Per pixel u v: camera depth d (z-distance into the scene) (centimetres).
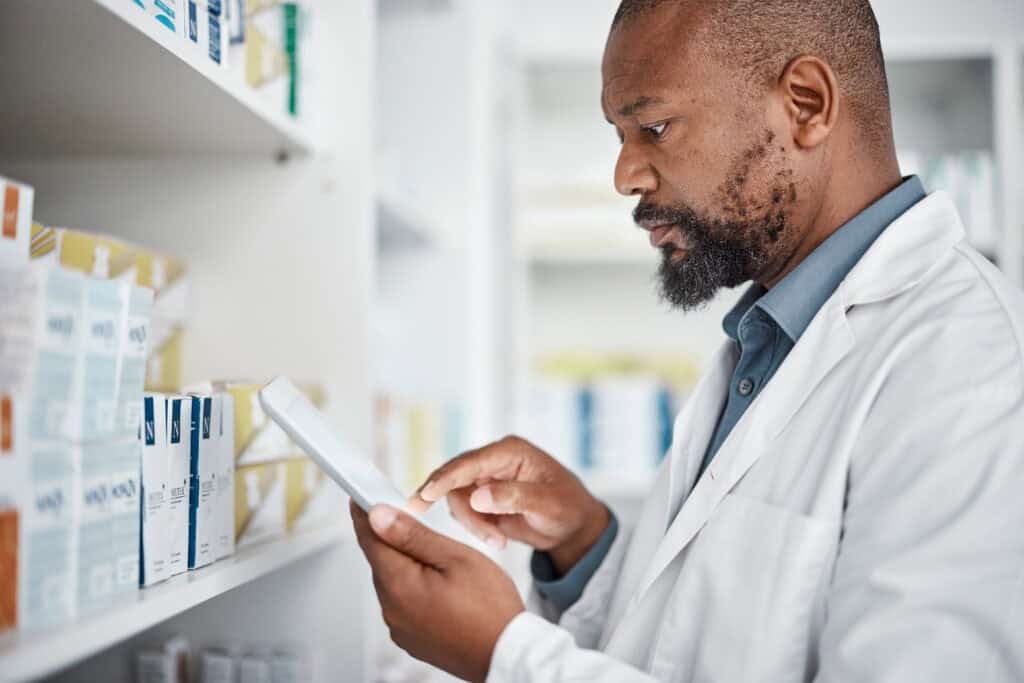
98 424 72
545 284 305
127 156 134
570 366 291
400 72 217
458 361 214
